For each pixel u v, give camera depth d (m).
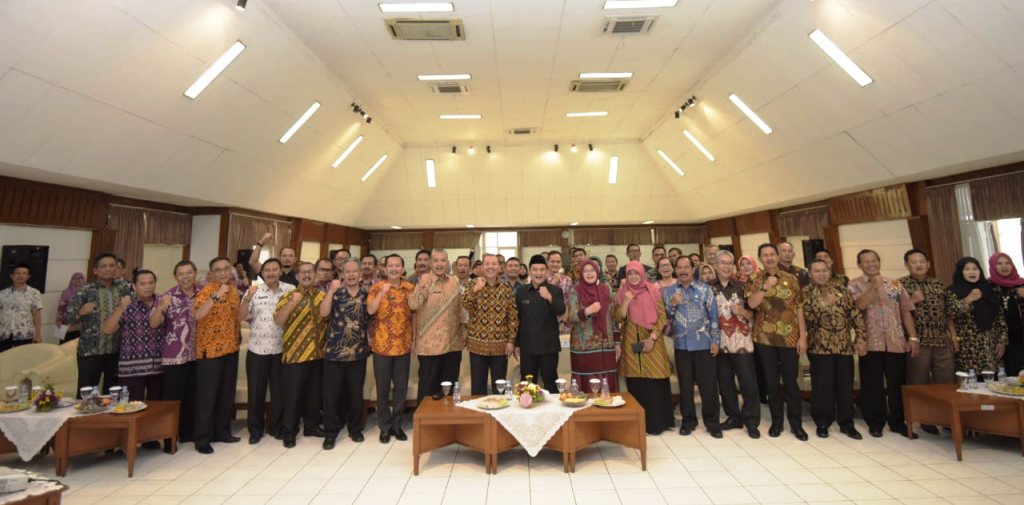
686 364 3.69
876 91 4.55
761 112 6.04
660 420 3.69
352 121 7.25
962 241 5.49
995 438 3.48
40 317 4.82
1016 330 3.69
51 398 3.11
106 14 3.27
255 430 3.63
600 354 3.64
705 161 8.47
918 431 3.64
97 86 3.76
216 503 2.65
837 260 7.61
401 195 10.89
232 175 6.35
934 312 3.63
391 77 6.07
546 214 11.56
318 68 5.54
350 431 3.65
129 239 6.21
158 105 4.39
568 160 10.09
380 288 3.54
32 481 2.10
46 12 2.99
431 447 3.19
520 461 3.23
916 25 3.66
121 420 2.99
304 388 3.78
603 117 8.06
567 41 5.12
